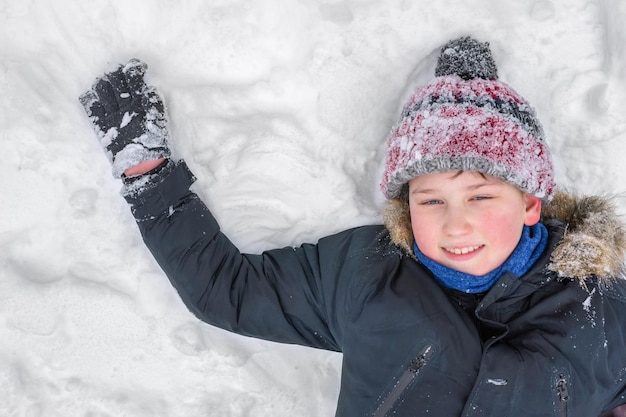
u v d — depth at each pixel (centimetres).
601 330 146
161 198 150
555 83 174
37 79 160
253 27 168
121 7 162
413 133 138
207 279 152
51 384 157
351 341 152
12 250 159
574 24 172
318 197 171
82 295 158
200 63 168
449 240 137
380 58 172
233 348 163
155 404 160
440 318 145
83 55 162
